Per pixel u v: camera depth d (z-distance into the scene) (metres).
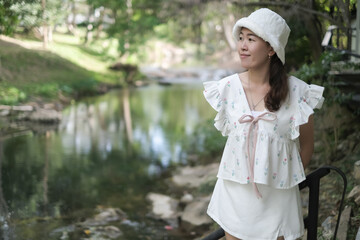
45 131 11.90
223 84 2.34
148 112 16.19
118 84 24.91
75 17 18.73
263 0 8.76
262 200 2.24
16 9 6.54
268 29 2.17
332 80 6.40
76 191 7.36
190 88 25.75
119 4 15.27
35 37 18.16
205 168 8.80
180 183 8.00
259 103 2.27
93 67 25.23
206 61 41.00
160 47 41.22
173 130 12.87
